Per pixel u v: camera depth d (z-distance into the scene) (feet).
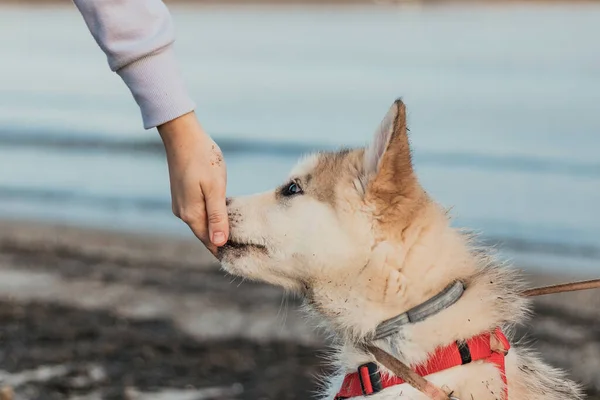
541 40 92.73
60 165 45.57
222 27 125.90
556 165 40.45
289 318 23.54
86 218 36.01
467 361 10.63
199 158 9.63
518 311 11.39
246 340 21.72
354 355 11.39
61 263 29.22
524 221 32.73
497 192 36.22
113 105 61.00
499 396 10.55
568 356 21.16
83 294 25.43
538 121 49.70
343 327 11.37
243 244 11.76
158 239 32.81
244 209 11.81
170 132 9.57
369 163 11.17
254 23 135.85
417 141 45.50
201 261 29.86
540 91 59.47
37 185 41.57
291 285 11.85
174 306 24.50
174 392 17.98
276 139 46.88
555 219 32.94
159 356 20.15
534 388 11.19
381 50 87.20
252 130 49.08
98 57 88.69
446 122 49.98
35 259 29.73
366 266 11.02
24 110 58.54
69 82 71.67
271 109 55.42
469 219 32.83
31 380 18.02
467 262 11.22
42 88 68.54
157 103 9.30
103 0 9.02
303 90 62.80
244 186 38.32
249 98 59.67
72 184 41.70
